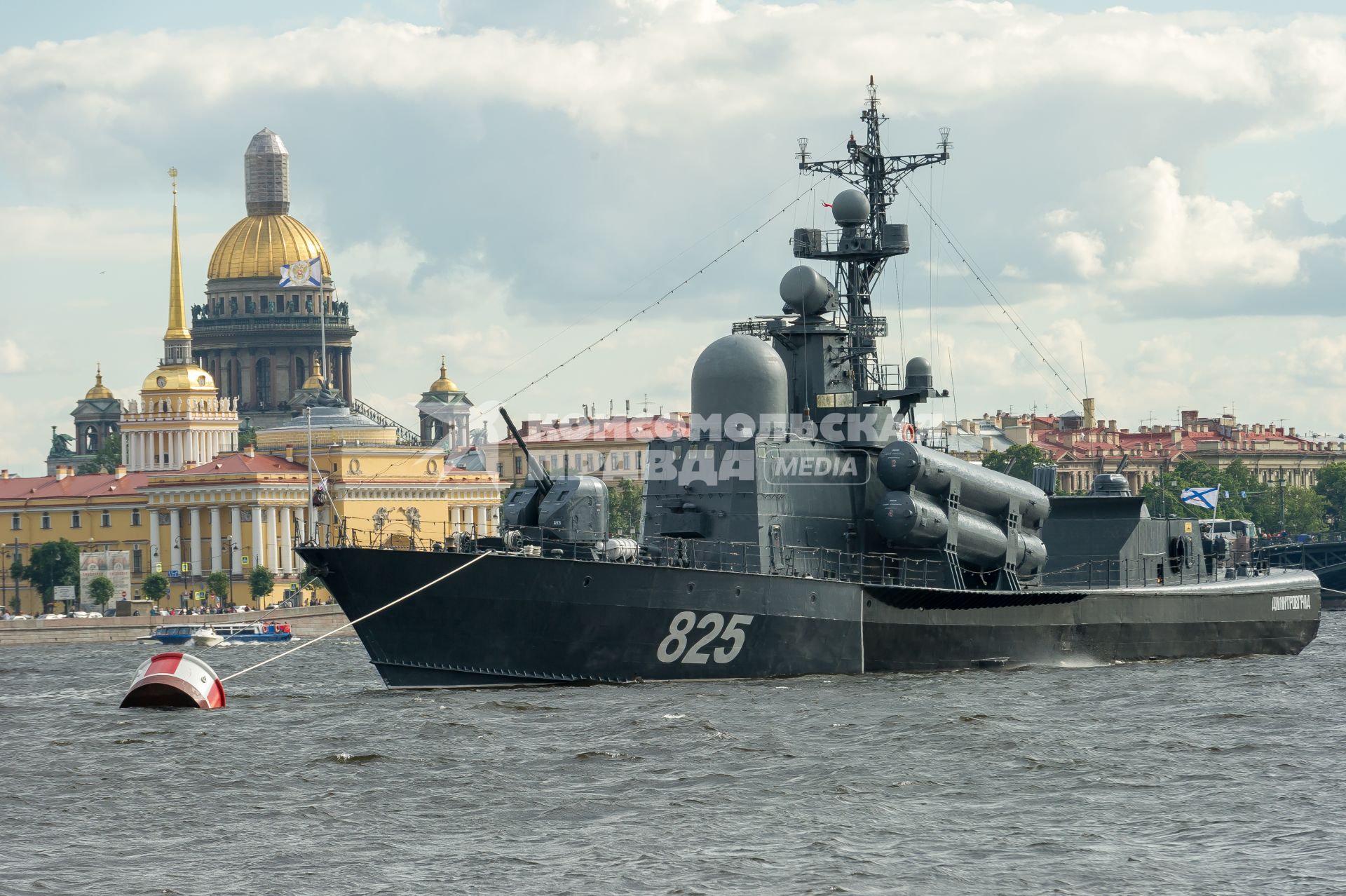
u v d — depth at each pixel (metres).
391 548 184.00
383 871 116.25
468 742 162.50
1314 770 148.88
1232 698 194.50
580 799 137.75
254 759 158.62
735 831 126.25
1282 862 116.88
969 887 111.62
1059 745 160.00
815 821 129.12
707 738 161.62
